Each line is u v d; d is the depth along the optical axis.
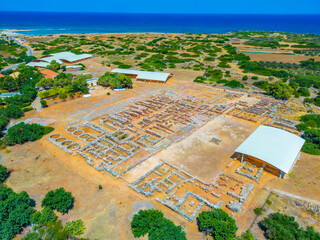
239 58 151.62
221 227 30.83
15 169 46.91
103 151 51.34
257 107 78.62
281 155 46.03
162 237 29.19
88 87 96.19
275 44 193.75
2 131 61.44
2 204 33.78
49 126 64.44
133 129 62.69
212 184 42.81
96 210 37.09
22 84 96.56
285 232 31.14
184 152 53.44
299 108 79.69
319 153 51.94
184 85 104.50
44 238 30.84
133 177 44.69
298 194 40.66
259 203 38.75
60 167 47.53
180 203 38.16
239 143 57.50
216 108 79.12
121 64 136.38
